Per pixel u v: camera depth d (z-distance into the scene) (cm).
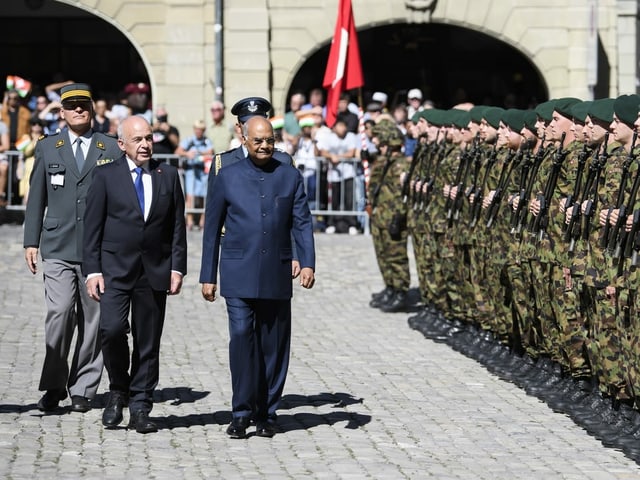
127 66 3609
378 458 1213
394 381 1592
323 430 1333
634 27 3384
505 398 1498
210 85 3375
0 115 2959
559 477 1148
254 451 1240
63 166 1402
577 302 1447
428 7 3356
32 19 3591
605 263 1301
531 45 3369
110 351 1317
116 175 1319
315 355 1769
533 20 3369
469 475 1152
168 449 1243
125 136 1320
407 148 2819
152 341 1320
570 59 3369
